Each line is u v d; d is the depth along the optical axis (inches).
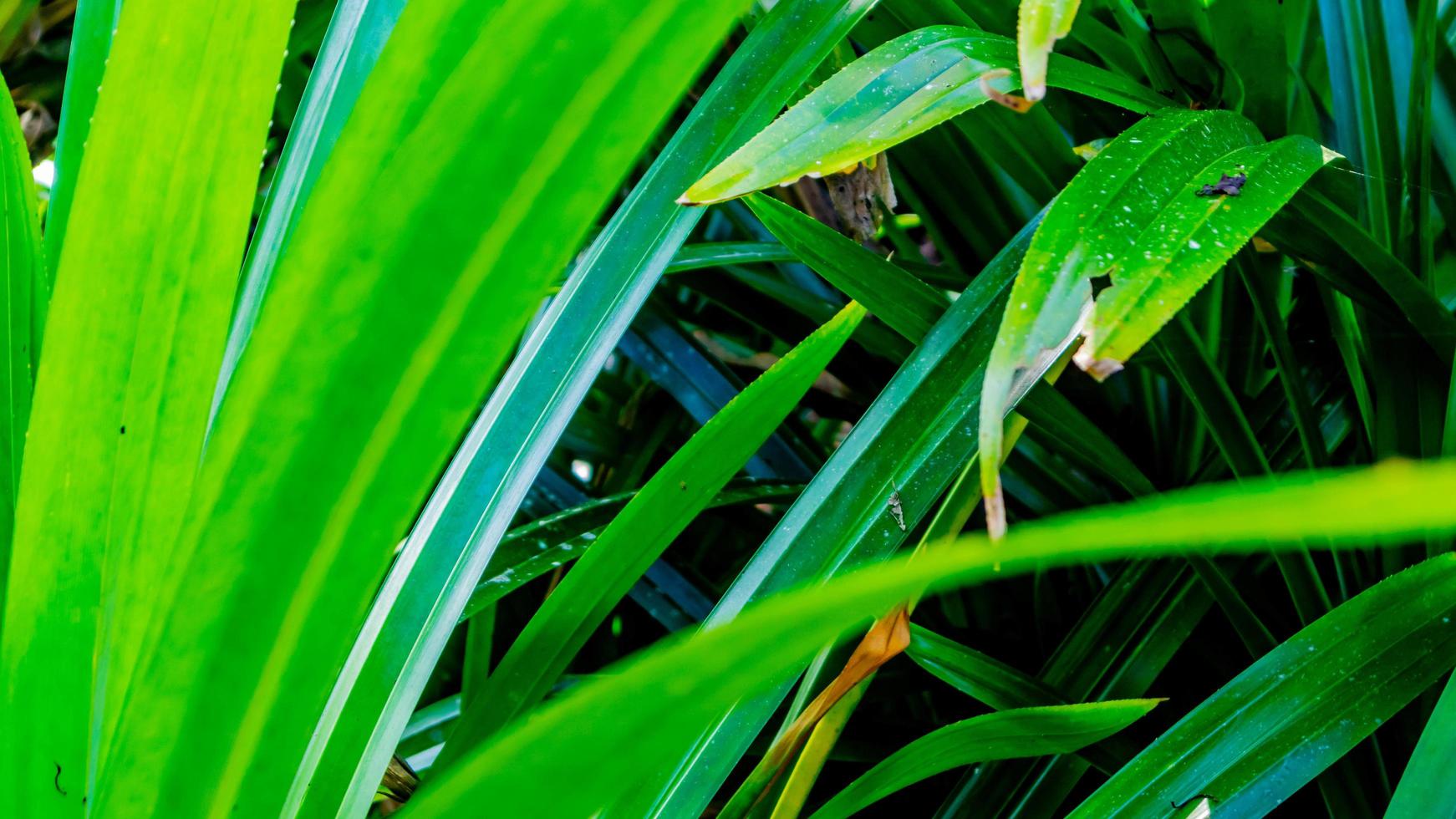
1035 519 61.8
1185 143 40.3
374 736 41.7
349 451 34.2
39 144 78.1
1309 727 45.5
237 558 34.5
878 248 73.6
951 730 46.1
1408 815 42.4
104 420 37.2
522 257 33.4
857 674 44.2
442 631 42.2
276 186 45.4
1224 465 57.4
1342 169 47.2
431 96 33.6
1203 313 58.9
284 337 32.6
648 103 32.8
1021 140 54.1
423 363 33.8
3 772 37.2
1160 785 45.7
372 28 44.6
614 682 27.5
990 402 29.3
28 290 43.1
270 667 36.3
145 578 37.9
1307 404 52.1
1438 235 57.7
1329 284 51.1
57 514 37.0
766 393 44.6
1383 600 46.4
